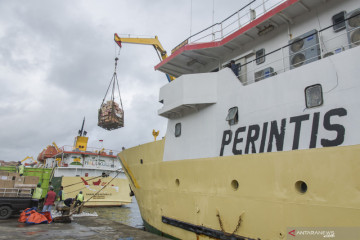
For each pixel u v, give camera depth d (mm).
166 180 9812
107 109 22141
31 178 12648
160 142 10750
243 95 7418
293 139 5926
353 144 4914
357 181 4594
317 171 5172
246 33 8391
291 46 7289
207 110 8609
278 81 6527
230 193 6969
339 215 4727
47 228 9906
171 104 9352
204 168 8016
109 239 8500
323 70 5656
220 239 7023
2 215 11500
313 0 6879
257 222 6133
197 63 10945
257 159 6387
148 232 10023
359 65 5082
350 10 6406
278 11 7215
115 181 25922
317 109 5629
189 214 8328
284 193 5676
